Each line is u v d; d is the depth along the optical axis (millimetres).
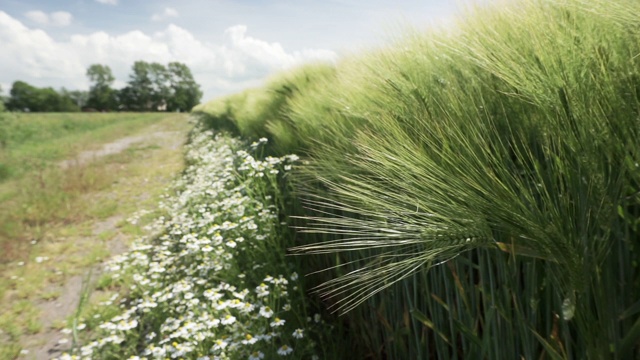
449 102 1499
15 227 6551
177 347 2715
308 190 3441
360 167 1993
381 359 2643
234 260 3521
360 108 2393
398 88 1862
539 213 1100
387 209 1420
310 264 3510
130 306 4051
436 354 2344
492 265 1732
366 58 2553
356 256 2795
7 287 4797
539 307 1539
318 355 2787
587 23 1271
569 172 1144
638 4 1161
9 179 10562
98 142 19172
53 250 5789
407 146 1319
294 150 4328
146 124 31547
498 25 1501
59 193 8461
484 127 1244
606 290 1175
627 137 1096
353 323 2842
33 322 3992
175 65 95062
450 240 1269
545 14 1351
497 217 1133
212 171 6129
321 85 3832
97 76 90812
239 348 2670
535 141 1450
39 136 20891
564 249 1091
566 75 1133
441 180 1238
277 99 5602
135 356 2766
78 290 4656
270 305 3027
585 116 1091
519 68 1229
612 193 1127
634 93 1103
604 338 1161
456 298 1921
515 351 1611
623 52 1214
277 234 3715
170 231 5223
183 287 3277
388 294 2443
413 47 2092
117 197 8352
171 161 12148
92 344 2977
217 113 12430
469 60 1617
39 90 80938
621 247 1211
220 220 4211
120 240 5988
